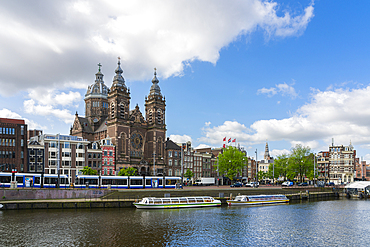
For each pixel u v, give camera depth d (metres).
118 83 124.19
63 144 106.50
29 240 40.50
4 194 65.31
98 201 66.25
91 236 42.59
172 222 52.31
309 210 70.75
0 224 49.12
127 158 120.31
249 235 45.47
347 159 161.75
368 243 42.00
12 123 96.75
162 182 92.62
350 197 110.75
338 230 49.38
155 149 129.38
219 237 43.94
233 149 128.00
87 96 146.00
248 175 184.88
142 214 59.56
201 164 146.88
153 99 133.38
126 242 40.22
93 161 111.94
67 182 78.88
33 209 62.75
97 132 134.38
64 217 55.12
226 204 79.75
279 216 61.28
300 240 43.25
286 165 149.25
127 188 85.62
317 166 158.38
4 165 93.81
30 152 99.88
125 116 123.94
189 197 72.25
